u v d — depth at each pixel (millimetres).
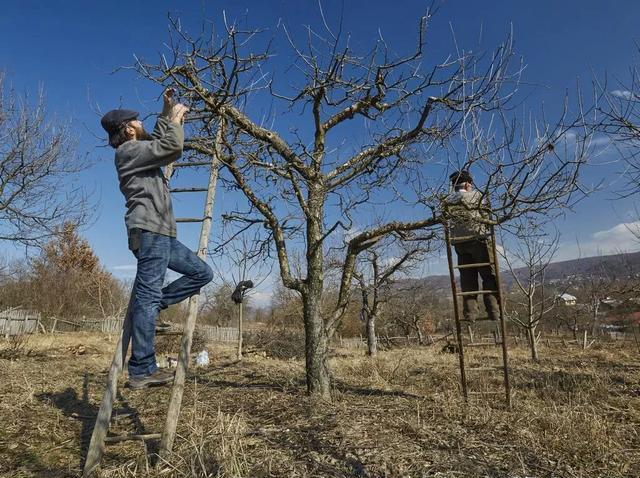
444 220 6430
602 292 19922
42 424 5285
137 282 3789
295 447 4152
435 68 6023
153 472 3668
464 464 3869
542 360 13320
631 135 8109
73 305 33844
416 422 4969
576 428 4832
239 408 5906
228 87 5461
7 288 32344
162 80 5887
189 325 4113
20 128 13094
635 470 3965
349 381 8836
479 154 5957
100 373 9766
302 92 6707
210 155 6836
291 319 24484
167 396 6926
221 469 3561
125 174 3762
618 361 13008
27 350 14328
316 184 6840
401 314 23812
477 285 7109
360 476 3613
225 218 7836
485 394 7117
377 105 6887
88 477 3549
